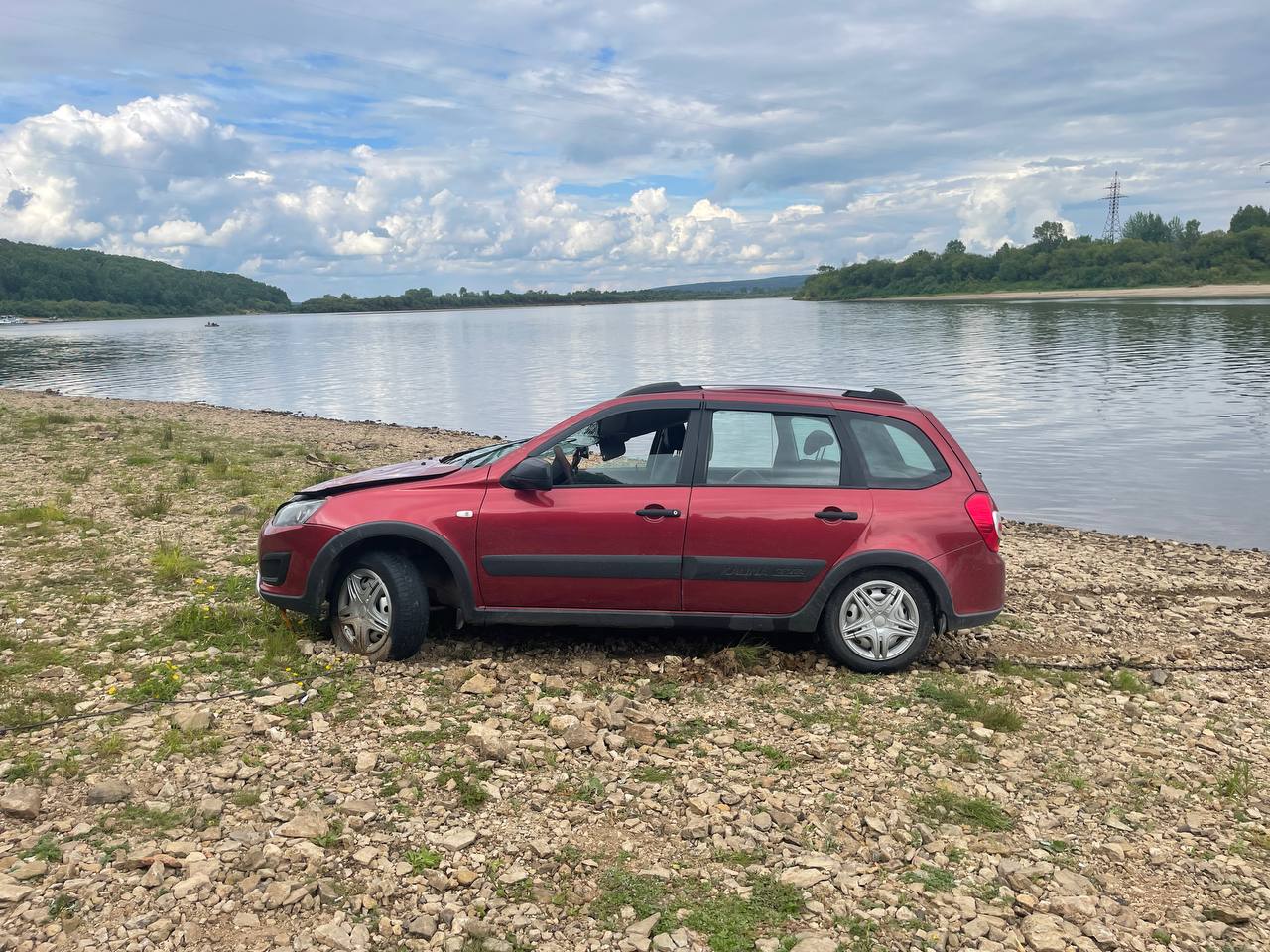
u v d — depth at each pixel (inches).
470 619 225.8
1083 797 172.1
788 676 224.2
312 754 173.9
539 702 201.2
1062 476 714.8
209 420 885.8
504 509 222.1
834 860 144.6
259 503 417.4
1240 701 226.7
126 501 417.4
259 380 1790.1
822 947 122.6
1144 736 202.8
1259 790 177.9
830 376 1664.6
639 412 231.5
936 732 196.7
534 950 121.9
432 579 234.2
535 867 140.3
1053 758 188.9
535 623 226.4
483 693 206.1
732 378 1667.1
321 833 145.9
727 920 129.1
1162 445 859.4
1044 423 1018.1
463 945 121.8
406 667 219.5
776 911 131.9
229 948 119.2
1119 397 1261.1
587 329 4879.4
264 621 243.0
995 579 226.7
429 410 1238.3
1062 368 1711.4
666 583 222.8
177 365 2265.0
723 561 221.5
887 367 1846.7
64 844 139.9
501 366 2139.5
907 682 223.8
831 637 226.8
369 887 132.9
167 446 623.2
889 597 226.5
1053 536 466.9
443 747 178.4
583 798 161.8
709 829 152.9
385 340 3919.8
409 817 152.6
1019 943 127.6
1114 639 273.4
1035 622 286.2
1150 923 134.1
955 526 223.3
